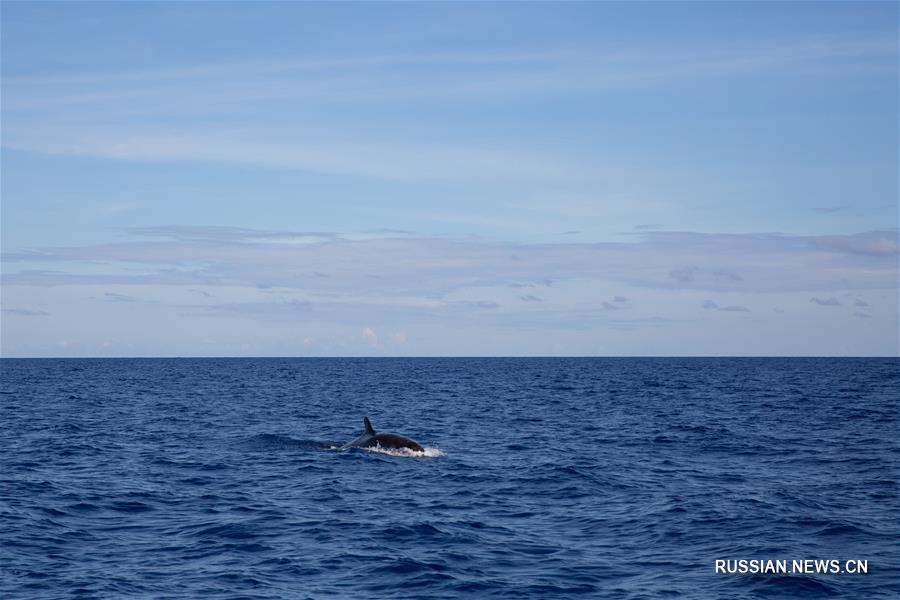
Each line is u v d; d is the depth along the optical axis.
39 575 16.61
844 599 15.13
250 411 61.16
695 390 92.44
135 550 18.69
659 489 26.36
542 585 16.11
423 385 109.25
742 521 21.39
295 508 23.28
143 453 35.25
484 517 22.20
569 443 39.66
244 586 15.98
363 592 15.67
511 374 160.75
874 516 22.05
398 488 26.62
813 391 88.69
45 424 48.50
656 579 16.45
